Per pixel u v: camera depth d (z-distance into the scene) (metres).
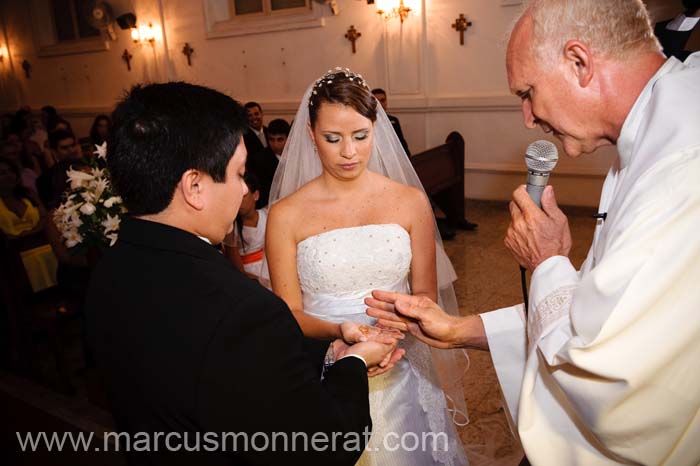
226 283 0.99
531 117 1.23
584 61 1.08
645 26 1.09
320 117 1.74
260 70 8.62
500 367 1.50
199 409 0.93
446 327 1.52
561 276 1.19
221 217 1.09
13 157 6.62
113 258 1.07
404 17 7.01
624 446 0.98
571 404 1.03
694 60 1.10
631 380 0.91
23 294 3.72
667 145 0.97
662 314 0.90
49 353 4.20
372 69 7.54
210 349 0.93
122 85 10.36
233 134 1.05
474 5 6.59
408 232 1.92
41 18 11.12
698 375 0.93
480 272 4.88
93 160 2.79
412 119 7.37
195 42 9.12
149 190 1.02
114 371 1.02
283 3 8.32
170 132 1.00
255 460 0.98
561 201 6.62
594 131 1.15
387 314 1.59
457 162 5.96
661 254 0.90
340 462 1.07
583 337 0.98
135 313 0.99
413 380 1.93
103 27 9.95
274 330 0.99
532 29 1.13
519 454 2.60
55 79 11.34
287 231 1.89
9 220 4.59
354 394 1.19
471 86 6.89
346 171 1.79
